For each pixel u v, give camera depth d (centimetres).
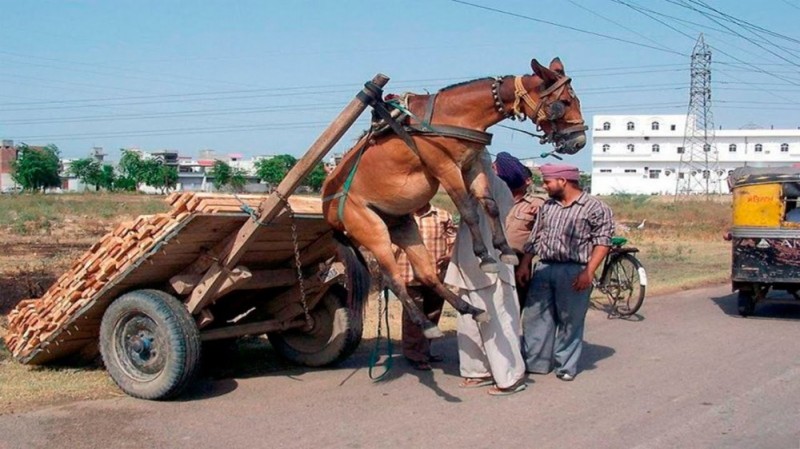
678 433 642
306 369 880
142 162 9731
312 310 882
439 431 650
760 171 1231
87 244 2369
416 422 675
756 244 1169
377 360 923
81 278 765
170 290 780
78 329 799
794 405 718
